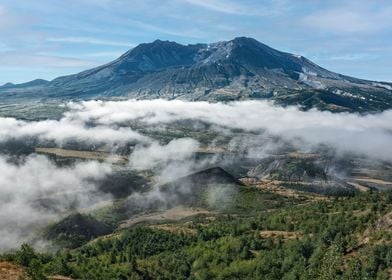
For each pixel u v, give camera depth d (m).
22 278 170.25
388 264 188.75
